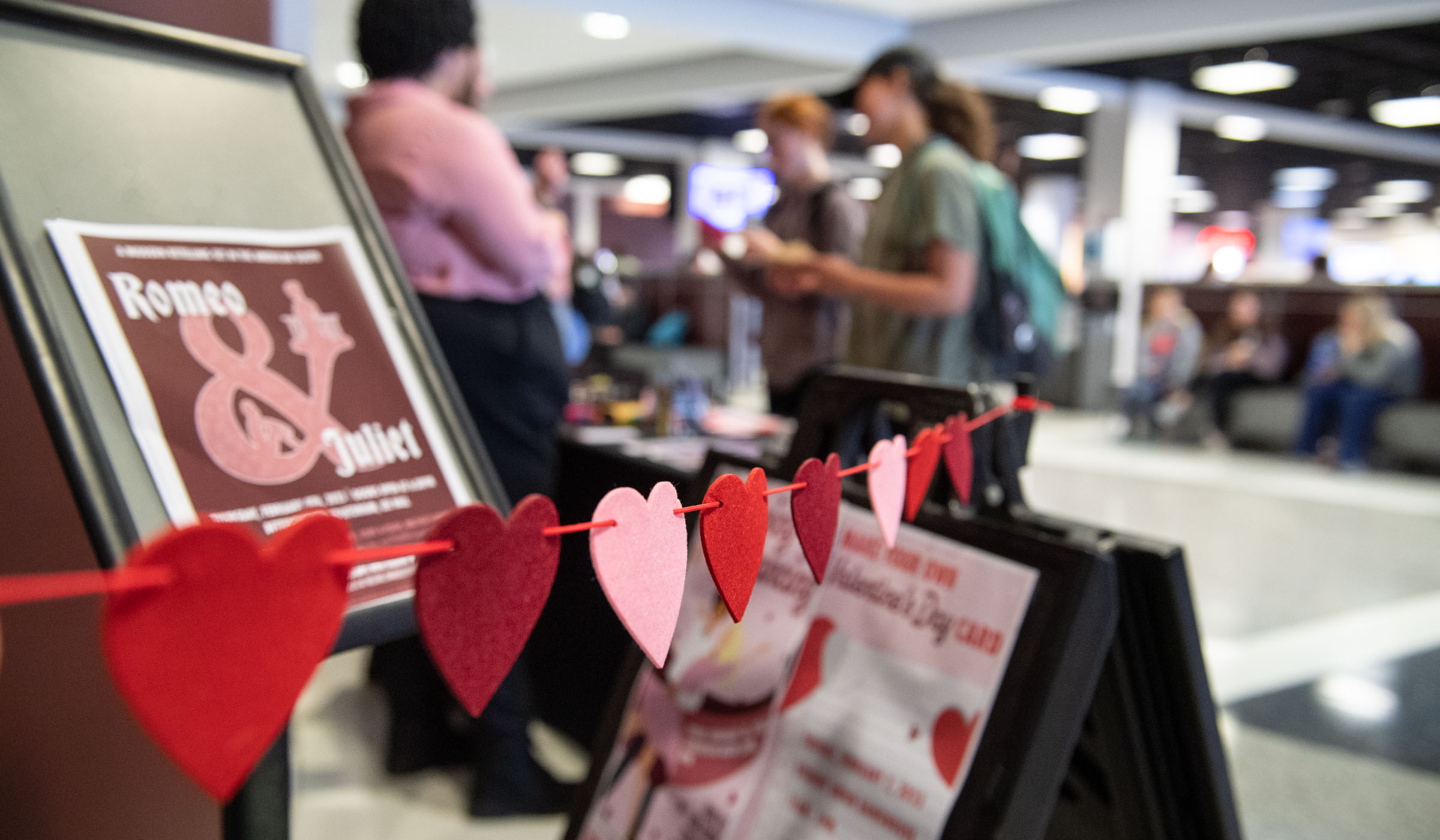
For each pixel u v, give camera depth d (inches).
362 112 59.6
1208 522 187.3
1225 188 669.3
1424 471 244.1
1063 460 258.8
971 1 295.0
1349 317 255.0
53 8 27.9
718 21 284.5
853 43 310.3
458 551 15.2
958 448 30.1
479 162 59.7
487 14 314.5
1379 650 113.0
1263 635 118.4
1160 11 269.4
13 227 24.5
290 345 29.7
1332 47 312.7
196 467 25.7
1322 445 266.7
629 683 43.7
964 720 31.5
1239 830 32.7
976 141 78.5
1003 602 31.9
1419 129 478.0
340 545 14.1
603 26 331.3
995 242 74.1
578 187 757.9
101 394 24.7
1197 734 31.8
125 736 38.4
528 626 16.6
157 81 30.3
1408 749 85.7
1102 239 370.0
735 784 37.6
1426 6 227.6
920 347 74.7
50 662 37.4
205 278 28.5
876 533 37.3
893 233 76.0
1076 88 357.4
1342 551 164.9
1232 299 308.3
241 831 24.9
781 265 75.8
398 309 33.5
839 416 39.1
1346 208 778.8
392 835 67.6
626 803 41.4
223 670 12.8
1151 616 32.0
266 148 32.5
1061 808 35.0
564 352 69.6
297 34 55.9
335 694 90.4
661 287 402.3
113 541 23.0
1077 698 30.2
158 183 28.9
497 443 65.0
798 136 100.5
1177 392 291.6
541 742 79.2
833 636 36.9
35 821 37.5
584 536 17.3
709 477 43.2
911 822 31.6
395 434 31.0
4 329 34.3
